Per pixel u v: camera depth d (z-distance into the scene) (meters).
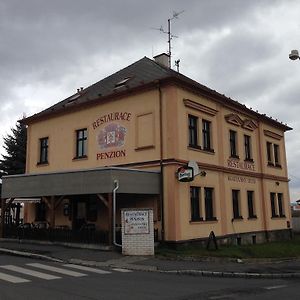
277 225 32.09
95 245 19.66
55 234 21.73
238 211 27.27
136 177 20.64
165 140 21.83
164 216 21.17
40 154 29.11
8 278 12.03
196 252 19.62
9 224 24.47
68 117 27.25
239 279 13.63
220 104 26.19
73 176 21.27
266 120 32.12
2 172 48.94
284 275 14.23
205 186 23.62
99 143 24.98
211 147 24.86
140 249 18.14
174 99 21.88
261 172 30.75
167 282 12.20
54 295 9.62
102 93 25.98
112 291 10.34
